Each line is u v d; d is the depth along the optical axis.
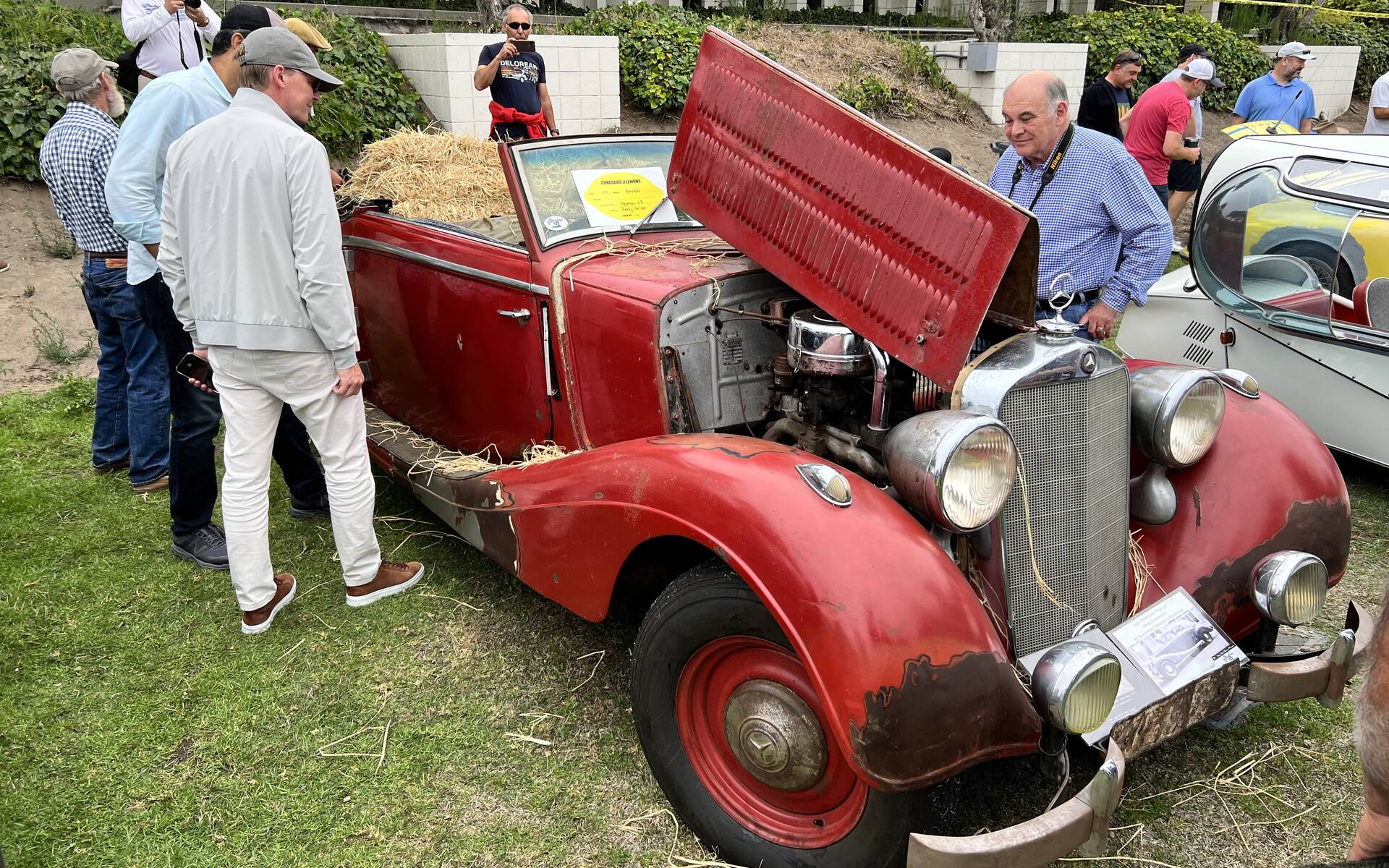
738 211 2.93
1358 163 4.38
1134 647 2.40
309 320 3.16
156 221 3.50
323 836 2.50
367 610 3.58
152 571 3.86
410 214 4.29
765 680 2.24
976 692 2.03
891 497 2.41
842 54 13.05
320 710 3.00
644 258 3.28
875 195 2.53
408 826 2.54
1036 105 3.59
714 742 2.42
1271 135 4.89
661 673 2.39
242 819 2.56
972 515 2.18
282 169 3.00
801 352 2.72
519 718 2.96
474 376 3.82
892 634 1.99
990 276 2.27
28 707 3.01
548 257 3.32
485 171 4.56
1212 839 2.46
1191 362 5.12
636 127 10.78
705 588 2.27
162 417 4.51
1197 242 5.03
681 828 2.52
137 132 3.48
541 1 13.32
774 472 2.26
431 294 3.92
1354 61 17.31
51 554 3.97
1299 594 2.57
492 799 2.63
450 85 9.18
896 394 2.83
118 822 2.55
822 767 2.20
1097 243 3.72
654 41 11.05
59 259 7.10
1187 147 8.27
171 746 2.85
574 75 9.90
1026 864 1.88
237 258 3.04
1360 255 4.30
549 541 2.76
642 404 3.04
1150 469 2.78
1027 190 3.80
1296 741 2.84
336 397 3.31
